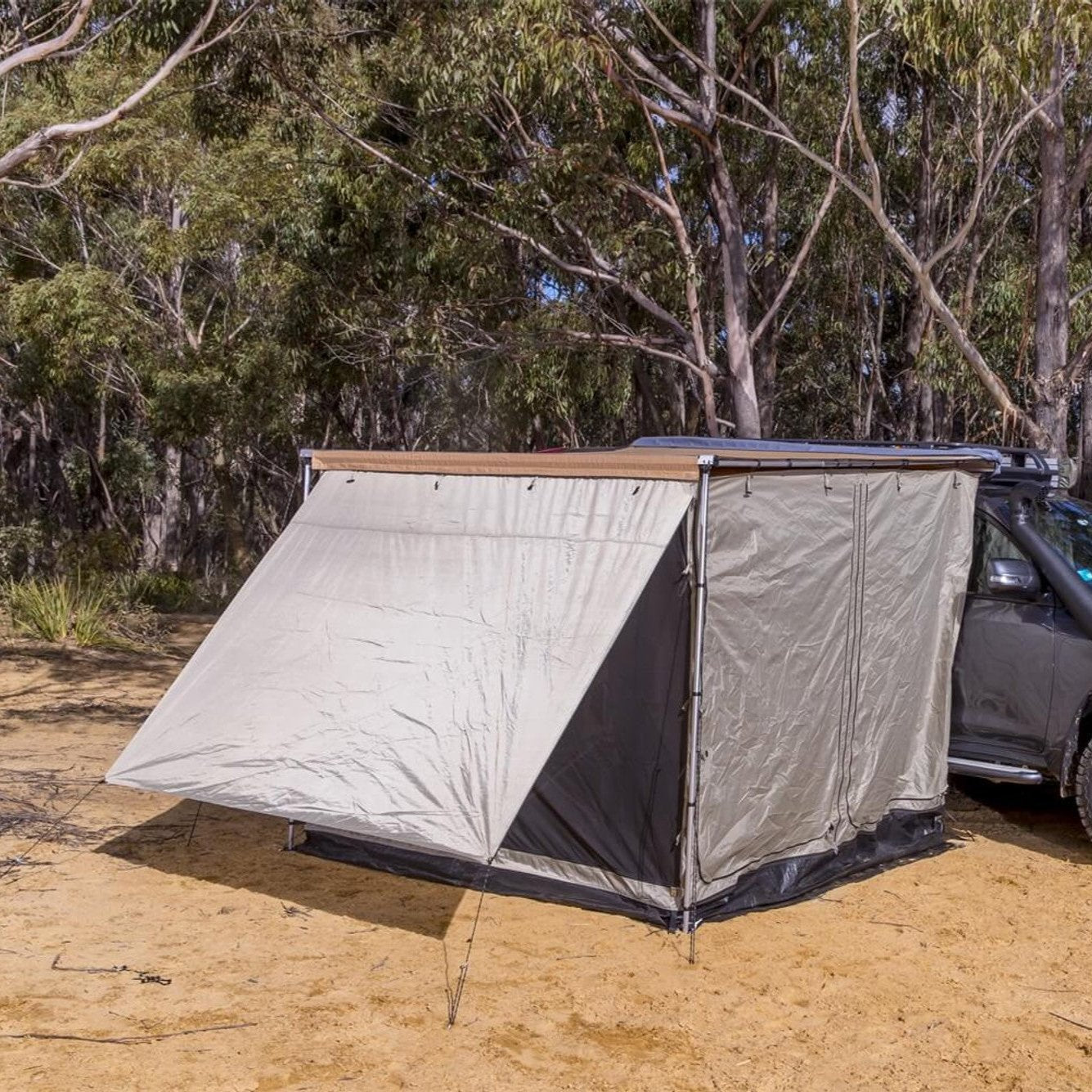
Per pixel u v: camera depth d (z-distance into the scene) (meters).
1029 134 17.86
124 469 32.72
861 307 24.12
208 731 5.46
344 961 4.73
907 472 6.20
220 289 24.56
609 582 5.02
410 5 15.30
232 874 5.76
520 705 4.89
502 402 20.52
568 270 16.53
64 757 7.97
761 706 5.37
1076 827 7.08
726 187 15.88
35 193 22.86
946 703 6.54
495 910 5.38
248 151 20.67
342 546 5.91
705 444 7.25
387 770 4.93
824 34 16.45
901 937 5.18
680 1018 4.32
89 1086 3.66
